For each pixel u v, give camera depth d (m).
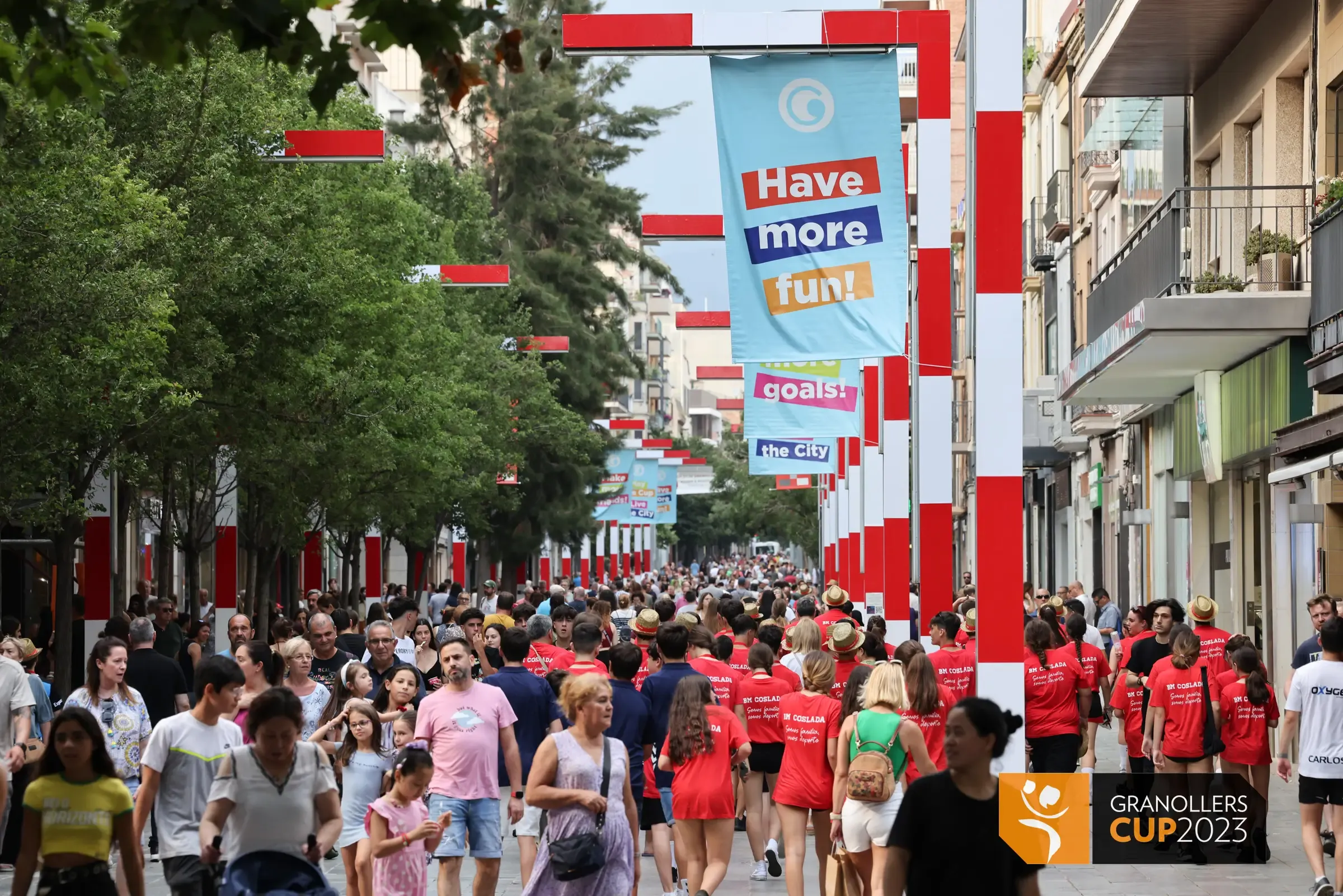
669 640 37.09
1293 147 66.75
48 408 50.28
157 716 42.44
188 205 58.88
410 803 29.58
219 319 65.00
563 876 27.42
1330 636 35.34
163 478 82.19
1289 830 47.75
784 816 35.12
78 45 19.80
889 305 40.59
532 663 48.69
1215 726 41.06
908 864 18.62
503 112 161.38
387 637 43.25
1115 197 102.31
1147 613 50.09
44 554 74.94
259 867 23.38
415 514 111.88
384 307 83.00
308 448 81.50
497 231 144.25
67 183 48.12
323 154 62.22
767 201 41.03
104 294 49.22
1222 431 74.75
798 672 42.56
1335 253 55.06
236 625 52.09
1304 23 63.25
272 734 23.81
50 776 24.72
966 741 18.44
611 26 41.62
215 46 60.16
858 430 76.75
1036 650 43.62
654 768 37.88
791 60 41.28
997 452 35.81
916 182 48.44
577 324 158.62
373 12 17.38
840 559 111.00
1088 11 81.25
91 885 24.55
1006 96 36.12
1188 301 62.28
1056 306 124.94
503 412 131.00
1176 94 81.00
